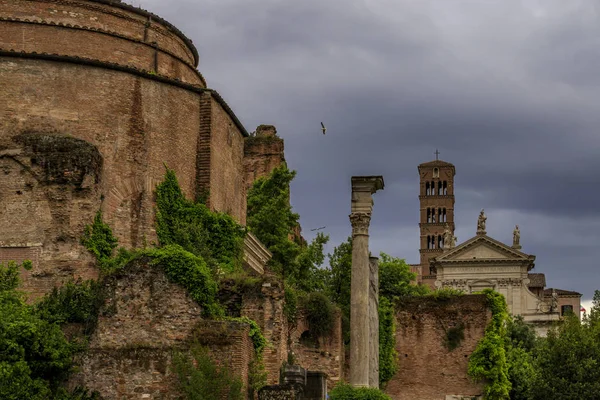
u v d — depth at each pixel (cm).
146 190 6241
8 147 5866
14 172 5838
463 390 8462
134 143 6244
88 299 5522
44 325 5184
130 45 6531
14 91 6050
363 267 5578
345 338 7456
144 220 6197
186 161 6500
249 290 5800
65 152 5850
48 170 5825
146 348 5359
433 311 8594
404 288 9344
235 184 7206
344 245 8669
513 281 16550
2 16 6284
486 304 8556
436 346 8556
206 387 5228
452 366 8519
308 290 8431
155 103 6372
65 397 5166
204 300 5503
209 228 6469
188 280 5509
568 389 8475
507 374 8575
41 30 6306
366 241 5609
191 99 6575
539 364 8844
